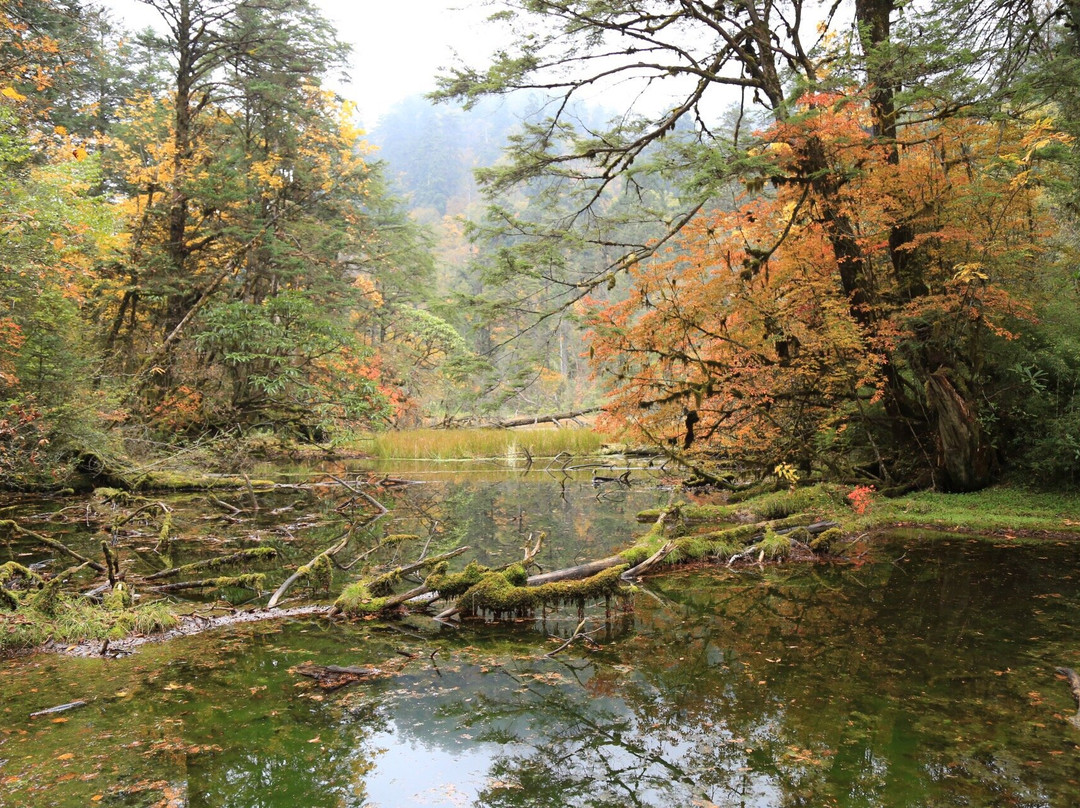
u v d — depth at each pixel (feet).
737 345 29.94
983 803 8.39
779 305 30.58
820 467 32.37
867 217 28.91
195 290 58.80
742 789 8.84
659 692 11.97
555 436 60.23
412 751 9.99
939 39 26.16
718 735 10.33
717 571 20.88
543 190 40.81
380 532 28.14
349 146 67.72
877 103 29.14
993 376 30.45
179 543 25.76
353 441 59.77
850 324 27.27
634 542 24.71
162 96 58.13
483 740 10.35
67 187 36.14
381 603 16.84
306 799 8.65
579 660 13.62
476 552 23.58
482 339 110.73
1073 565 20.30
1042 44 30.17
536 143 36.22
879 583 18.94
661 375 31.81
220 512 33.24
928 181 28.50
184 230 60.90
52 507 33.19
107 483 38.83
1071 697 11.42
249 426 58.49
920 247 29.63
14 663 13.62
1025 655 13.33
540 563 21.45
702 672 12.82
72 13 38.47
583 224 38.45
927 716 10.80
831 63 28.43
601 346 29.09
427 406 89.76
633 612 16.84
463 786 8.99
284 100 61.16
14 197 30.27
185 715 11.18
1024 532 24.67
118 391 43.91
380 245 78.02
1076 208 30.60
